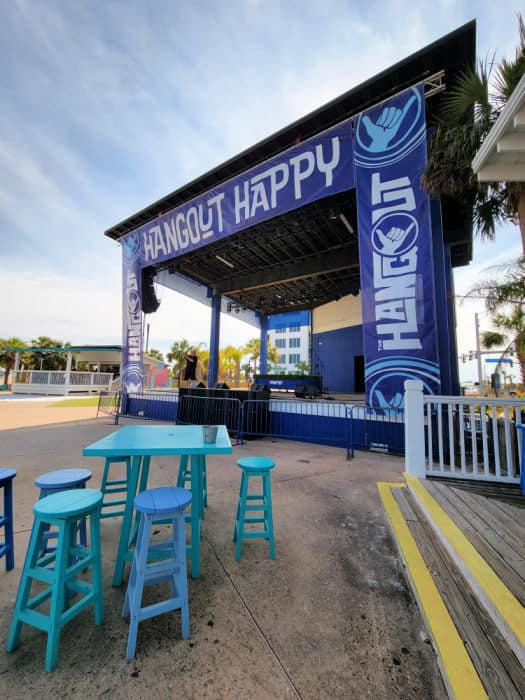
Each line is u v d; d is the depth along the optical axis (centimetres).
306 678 124
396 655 135
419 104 520
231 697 115
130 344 1026
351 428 527
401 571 200
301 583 187
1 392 2422
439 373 483
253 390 729
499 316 505
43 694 115
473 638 132
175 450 189
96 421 907
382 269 530
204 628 150
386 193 537
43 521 142
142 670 127
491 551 180
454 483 308
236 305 1891
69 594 166
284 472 427
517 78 411
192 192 916
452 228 723
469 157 451
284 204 673
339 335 1695
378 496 335
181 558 149
